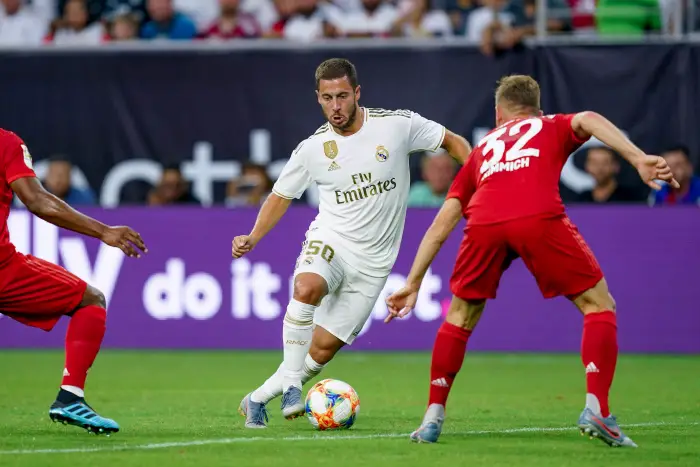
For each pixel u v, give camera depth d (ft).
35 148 165.78
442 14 180.86
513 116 71.41
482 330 147.84
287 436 73.36
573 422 84.07
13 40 188.44
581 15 171.42
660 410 93.04
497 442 70.64
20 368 131.23
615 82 157.38
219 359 141.28
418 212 145.59
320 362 83.56
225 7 178.91
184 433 75.25
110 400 101.09
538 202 66.33
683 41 156.76
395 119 81.35
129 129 165.07
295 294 78.33
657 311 146.00
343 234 80.74
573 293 67.10
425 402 99.40
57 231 148.15
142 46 164.04
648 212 145.69
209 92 164.04
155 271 150.30
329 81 77.87
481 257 67.97
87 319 72.95
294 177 81.71
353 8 188.14
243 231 149.28
